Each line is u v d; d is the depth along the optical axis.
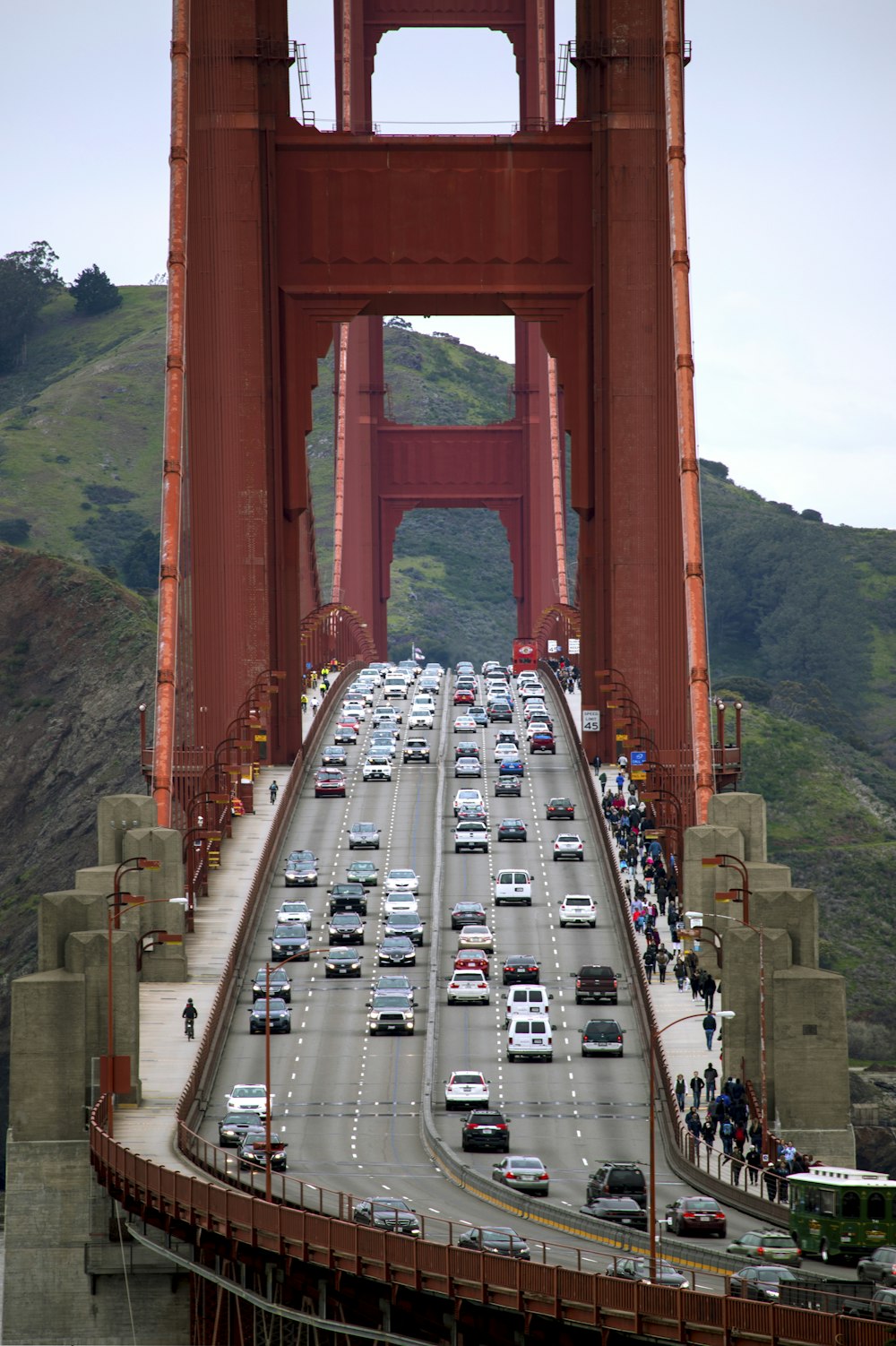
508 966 144.50
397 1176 103.69
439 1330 80.94
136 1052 117.69
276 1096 121.69
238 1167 94.88
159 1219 98.06
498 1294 75.81
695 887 145.50
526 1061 129.50
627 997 141.38
